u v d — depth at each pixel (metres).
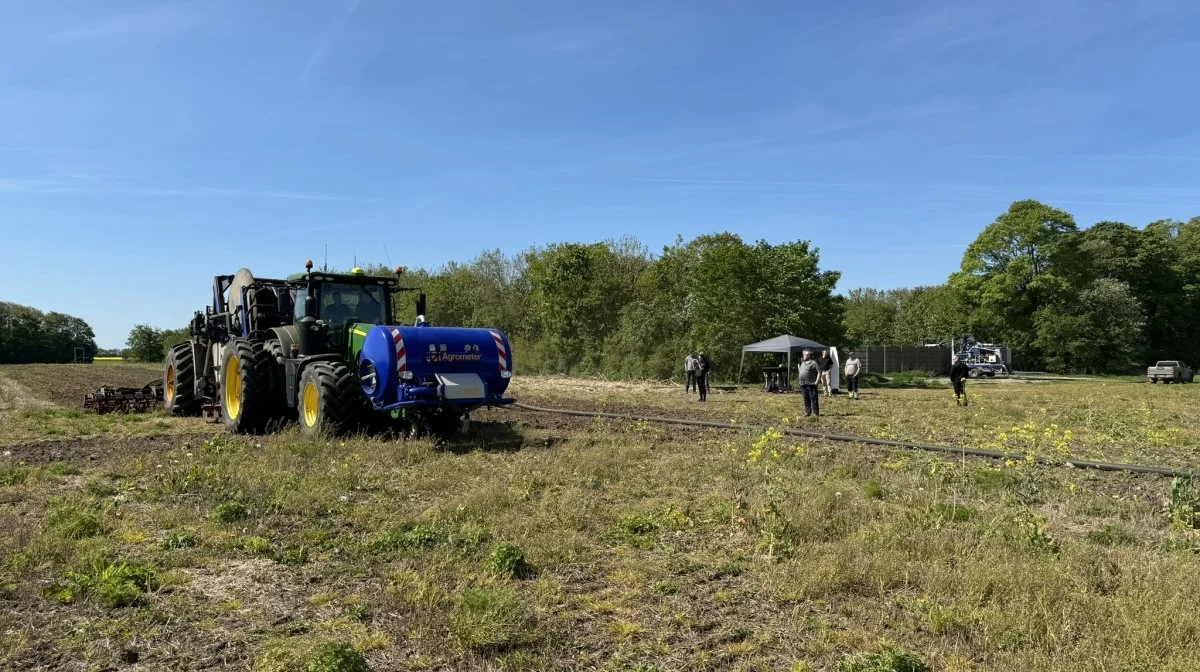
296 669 3.56
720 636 4.17
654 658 3.90
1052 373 54.88
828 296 35.72
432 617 4.25
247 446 10.09
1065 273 55.88
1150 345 63.62
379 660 3.83
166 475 7.85
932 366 51.22
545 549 5.54
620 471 8.83
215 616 4.36
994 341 56.84
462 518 6.46
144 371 42.69
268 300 13.27
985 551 5.36
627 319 36.12
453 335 10.95
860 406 20.16
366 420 11.32
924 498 7.23
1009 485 8.27
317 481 7.71
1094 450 11.61
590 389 27.50
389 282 12.76
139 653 3.87
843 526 6.20
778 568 5.20
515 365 40.88
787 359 29.23
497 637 4.00
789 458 9.76
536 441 11.16
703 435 12.76
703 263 33.28
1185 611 4.14
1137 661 3.65
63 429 12.92
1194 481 8.35
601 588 4.95
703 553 5.70
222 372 13.41
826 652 3.96
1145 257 63.56
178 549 5.57
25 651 3.85
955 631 4.19
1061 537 6.23
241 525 6.20
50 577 4.92
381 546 5.64
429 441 10.27
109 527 6.11
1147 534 6.41
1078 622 4.11
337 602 4.58
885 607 4.56
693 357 22.41
